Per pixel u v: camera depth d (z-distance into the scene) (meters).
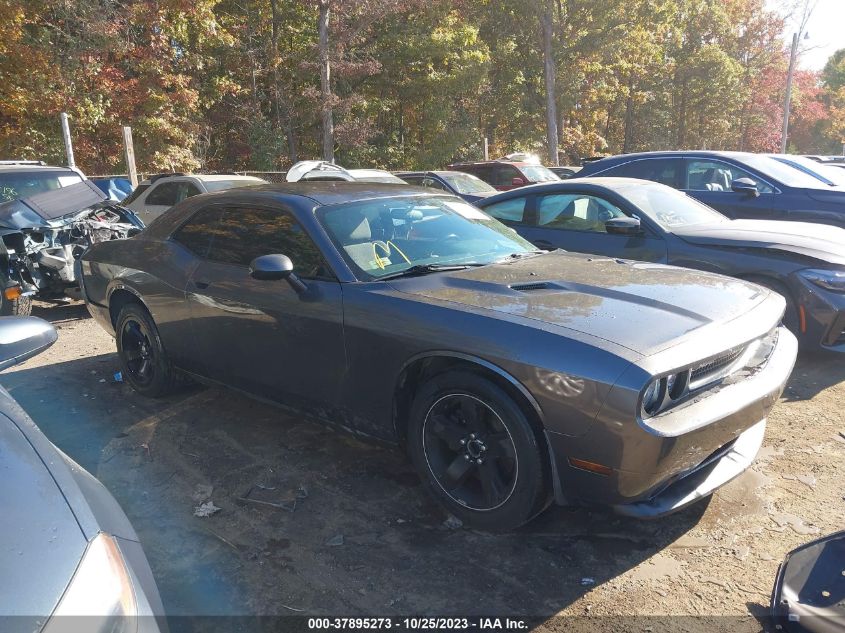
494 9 32.38
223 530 3.01
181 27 20.09
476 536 2.93
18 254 6.80
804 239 5.13
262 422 4.24
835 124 62.19
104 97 18.98
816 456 3.59
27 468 1.76
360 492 3.33
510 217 6.74
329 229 3.51
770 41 47.56
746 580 2.57
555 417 2.55
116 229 7.57
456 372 2.86
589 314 2.79
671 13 33.59
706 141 50.50
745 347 2.91
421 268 3.38
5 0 16.36
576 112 38.50
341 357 3.26
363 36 25.52
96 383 5.07
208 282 3.94
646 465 2.44
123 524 1.90
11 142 17.75
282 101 26.14
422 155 28.89
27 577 1.41
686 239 5.43
